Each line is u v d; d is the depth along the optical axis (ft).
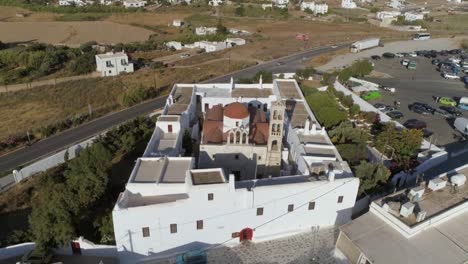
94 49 426.92
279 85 237.25
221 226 127.65
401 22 588.50
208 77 338.95
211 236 128.57
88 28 560.61
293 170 159.22
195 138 190.80
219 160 160.45
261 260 124.67
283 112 146.92
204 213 122.72
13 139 214.07
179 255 123.24
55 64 377.50
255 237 133.80
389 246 109.70
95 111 261.24
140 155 193.26
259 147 156.76
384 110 250.98
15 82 329.31
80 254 125.08
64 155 193.67
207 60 403.75
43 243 120.67
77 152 202.90
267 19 649.61
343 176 136.77
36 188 171.63
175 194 126.00
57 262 118.01
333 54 418.51
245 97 213.25
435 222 116.88
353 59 398.21
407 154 184.44
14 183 176.55
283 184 128.77
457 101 278.26
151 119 227.20
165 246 124.88
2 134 230.68
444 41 480.23
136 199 123.95
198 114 214.07
